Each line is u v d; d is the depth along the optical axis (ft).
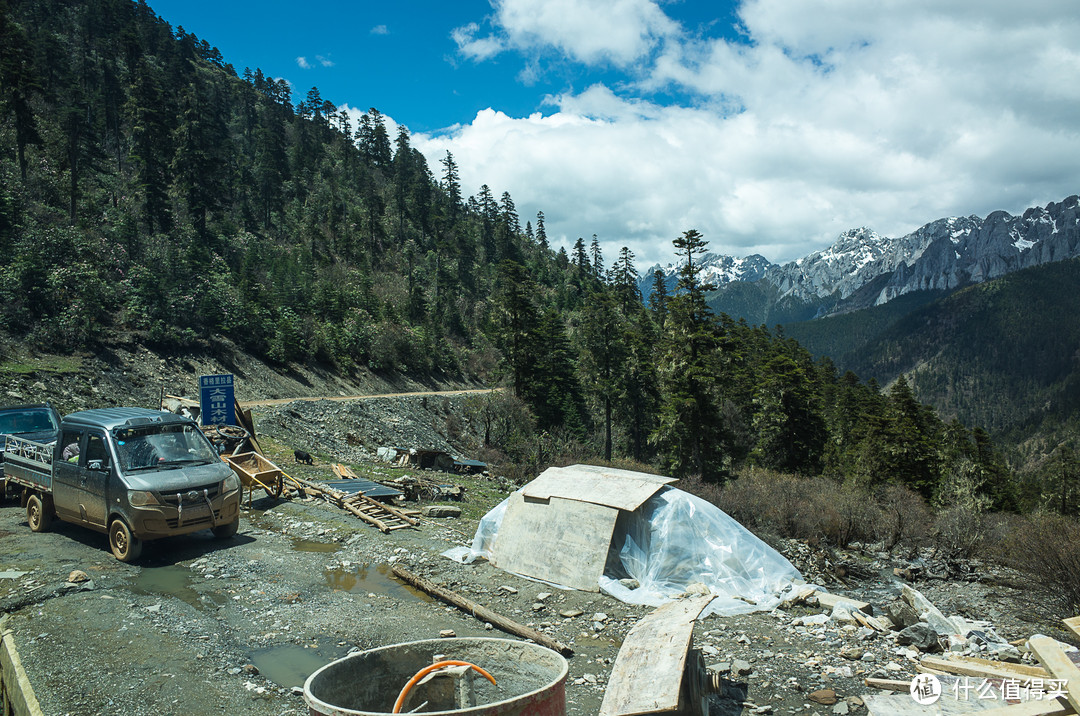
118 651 19.93
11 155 185.68
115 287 133.49
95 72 312.91
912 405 171.73
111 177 234.58
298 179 386.52
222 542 34.60
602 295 181.57
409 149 525.34
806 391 136.46
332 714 9.78
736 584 29.32
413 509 49.29
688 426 123.24
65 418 34.42
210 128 318.04
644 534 31.09
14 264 110.63
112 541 30.60
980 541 59.98
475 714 9.76
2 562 28.63
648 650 16.76
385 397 157.89
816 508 64.75
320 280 250.78
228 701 17.24
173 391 113.80
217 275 174.91
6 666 19.81
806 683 19.94
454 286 361.92
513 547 32.19
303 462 65.36
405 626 23.85
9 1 329.31
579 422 182.60
